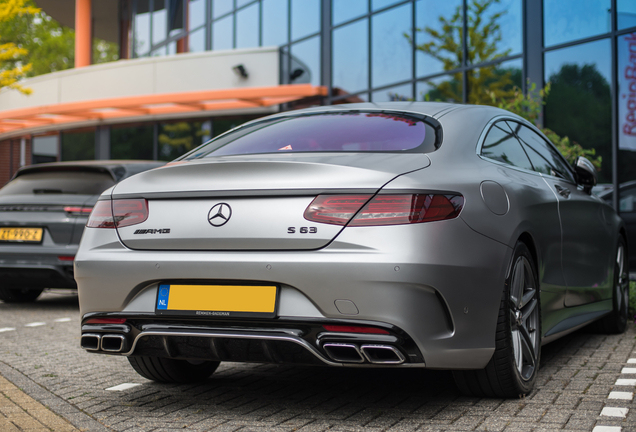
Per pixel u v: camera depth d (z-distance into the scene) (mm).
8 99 21375
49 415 2873
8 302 7359
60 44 38312
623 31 9102
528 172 3545
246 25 16750
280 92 14148
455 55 11617
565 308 3807
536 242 3199
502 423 2645
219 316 2605
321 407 2967
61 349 4578
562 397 3053
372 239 2445
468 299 2602
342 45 13922
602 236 4469
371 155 2773
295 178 2574
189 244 2672
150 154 18109
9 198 6461
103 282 2809
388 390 3256
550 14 10047
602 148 9312
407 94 12492
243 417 2828
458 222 2586
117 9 23328
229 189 2641
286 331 2521
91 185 6406
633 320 5262
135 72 17734
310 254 2484
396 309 2418
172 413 2920
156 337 2727
